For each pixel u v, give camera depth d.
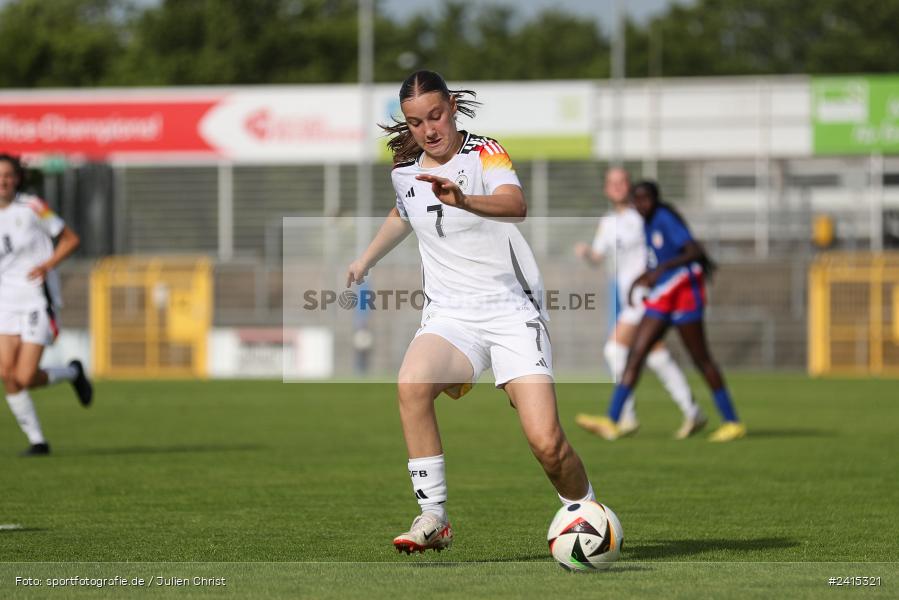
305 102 106.75
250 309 101.19
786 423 52.25
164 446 43.19
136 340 91.25
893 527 25.94
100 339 90.75
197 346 90.06
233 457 39.72
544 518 27.20
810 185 116.69
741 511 28.30
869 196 109.12
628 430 46.47
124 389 76.19
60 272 101.81
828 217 101.19
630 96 106.81
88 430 49.53
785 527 25.92
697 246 44.03
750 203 114.25
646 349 44.78
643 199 44.03
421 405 20.30
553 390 20.20
